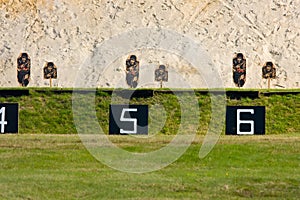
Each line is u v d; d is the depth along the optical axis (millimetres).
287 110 85375
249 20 113438
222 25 112188
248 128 74938
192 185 53188
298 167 59812
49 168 58125
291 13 114562
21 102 84438
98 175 55812
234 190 52500
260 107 75688
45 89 87312
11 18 111750
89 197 50500
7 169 57469
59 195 50750
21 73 107188
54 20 111875
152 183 53500
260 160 61719
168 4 112812
